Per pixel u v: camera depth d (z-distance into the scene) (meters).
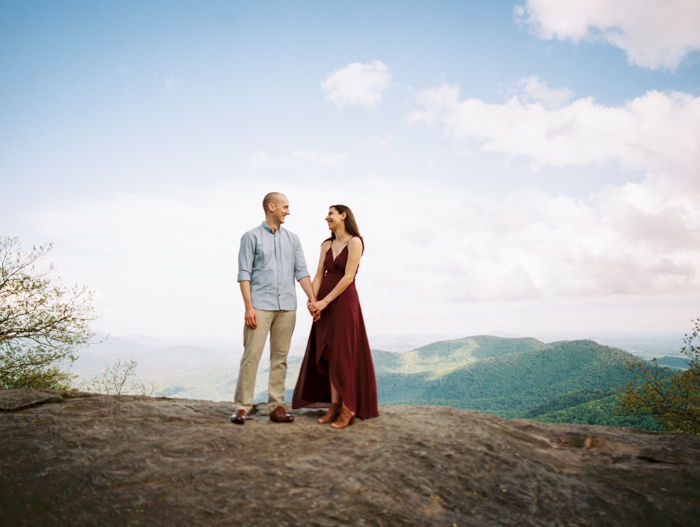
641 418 66.69
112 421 3.21
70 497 2.15
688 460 2.97
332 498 2.12
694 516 2.24
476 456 2.68
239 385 3.47
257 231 3.68
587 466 2.86
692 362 15.77
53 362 14.03
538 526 2.06
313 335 3.77
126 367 17.50
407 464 2.51
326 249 3.87
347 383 3.28
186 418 3.40
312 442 2.87
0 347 13.27
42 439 2.80
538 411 116.19
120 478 2.30
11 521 1.99
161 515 2.00
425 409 4.00
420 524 1.98
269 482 2.26
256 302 3.55
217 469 2.38
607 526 2.11
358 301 3.63
